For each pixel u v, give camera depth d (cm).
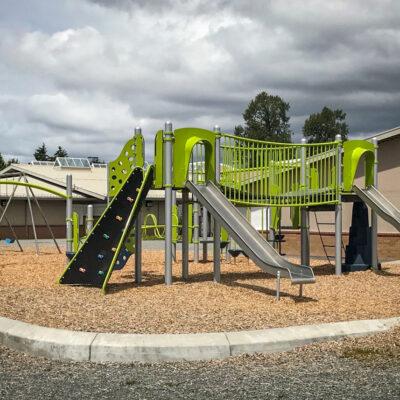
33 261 1524
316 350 510
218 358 494
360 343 530
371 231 1252
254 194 1083
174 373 448
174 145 973
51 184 3538
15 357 506
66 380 430
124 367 470
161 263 1445
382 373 438
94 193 3403
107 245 917
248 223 921
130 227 928
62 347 502
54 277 1080
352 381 418
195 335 520
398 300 804
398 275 1148
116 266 966
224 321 624
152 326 595
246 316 655
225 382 420
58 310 688
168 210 958
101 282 909
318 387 403
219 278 1004
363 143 1193
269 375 438
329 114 8712
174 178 973
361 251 1252
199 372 450
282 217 2086
